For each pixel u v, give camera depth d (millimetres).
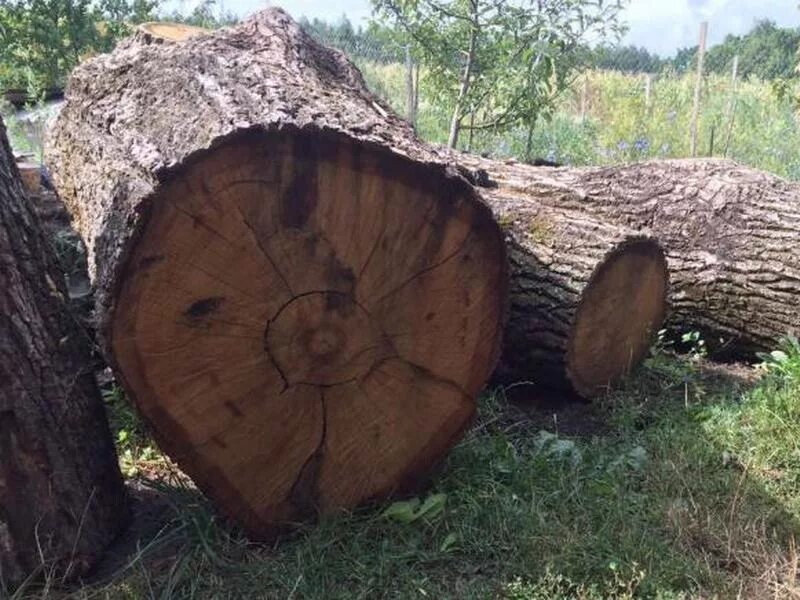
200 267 2471
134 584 2576
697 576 2682
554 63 7547
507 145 9844
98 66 3727
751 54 15984
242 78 2846
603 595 2604
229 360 2600
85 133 3334
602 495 3109
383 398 2848
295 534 2848
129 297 2418
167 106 2896
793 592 2660
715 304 4770
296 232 2545
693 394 4250
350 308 2697
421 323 2797
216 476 2697
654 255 4316
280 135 2418
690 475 3293
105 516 2816
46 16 9945
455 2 7656
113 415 3586
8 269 2555
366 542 2795
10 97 9656
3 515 2562
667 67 13711
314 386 2742
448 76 8023
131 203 2398
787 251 4559
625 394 4180
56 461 2652
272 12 3883
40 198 4484
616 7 7566
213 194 2412
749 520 3004
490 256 2799
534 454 3348
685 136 10867
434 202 2652
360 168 2535
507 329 4129
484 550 2779
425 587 2607
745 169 5090
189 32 5145
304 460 2807
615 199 5074
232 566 2656
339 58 3875
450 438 3010
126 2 10422
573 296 3953
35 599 2574
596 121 11617
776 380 4172
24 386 2574
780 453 3504
